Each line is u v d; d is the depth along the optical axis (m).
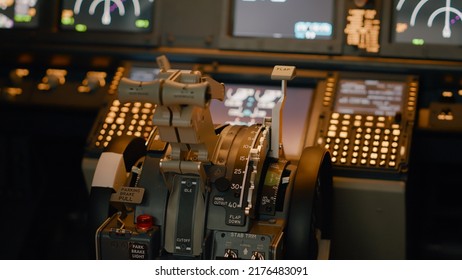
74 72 6.95
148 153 5.14
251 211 4.88
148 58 6.78
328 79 6.48
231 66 6.65
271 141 5.14
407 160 5.88
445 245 6.79
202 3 6.79
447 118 6.26
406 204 6.06
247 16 6.74
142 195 4.99
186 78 4.71
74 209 7.23
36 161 6.99
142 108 6.45
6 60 7.01
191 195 4.95
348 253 6.17
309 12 6.66
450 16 6.48
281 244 4.90
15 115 6.84
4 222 6.93
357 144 6.02
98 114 6.46
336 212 6.01
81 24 6.91
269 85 6.57
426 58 6.43
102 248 4.94
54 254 7.09
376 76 6.45
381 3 6.56
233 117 6.38
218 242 4.91
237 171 4.91
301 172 5.05
